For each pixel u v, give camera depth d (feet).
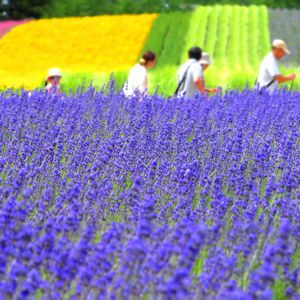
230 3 401.49
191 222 31.58
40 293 25.99
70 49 257.34
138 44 261.03
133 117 55.57
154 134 51.96
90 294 25.55
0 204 33.22
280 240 26.35
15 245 26.27
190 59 73.36
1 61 238.68
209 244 30.96
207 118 57.47
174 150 47.67
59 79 81.82
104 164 42.80
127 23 292.61
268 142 48.29
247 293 25.62
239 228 31.48
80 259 26.50
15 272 24.26
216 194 36.94
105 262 26.43
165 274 25.53
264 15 304.50
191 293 26.30
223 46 251.19
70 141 47.14
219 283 27.48
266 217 35.60
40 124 53.26
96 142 48.06
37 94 65.41
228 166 45.01
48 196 35.09
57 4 370.32
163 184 40.75
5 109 59.67
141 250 25.57
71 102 63.93
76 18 304.50
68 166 43.47
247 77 110.93
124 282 25.63
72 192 33.55
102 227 33.19
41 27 289.74
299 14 311.68
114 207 36.37
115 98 66.90
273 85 79.56
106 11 365.20
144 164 43.62
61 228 29.43
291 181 39.81
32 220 33.24
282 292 28.78
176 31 278.26
